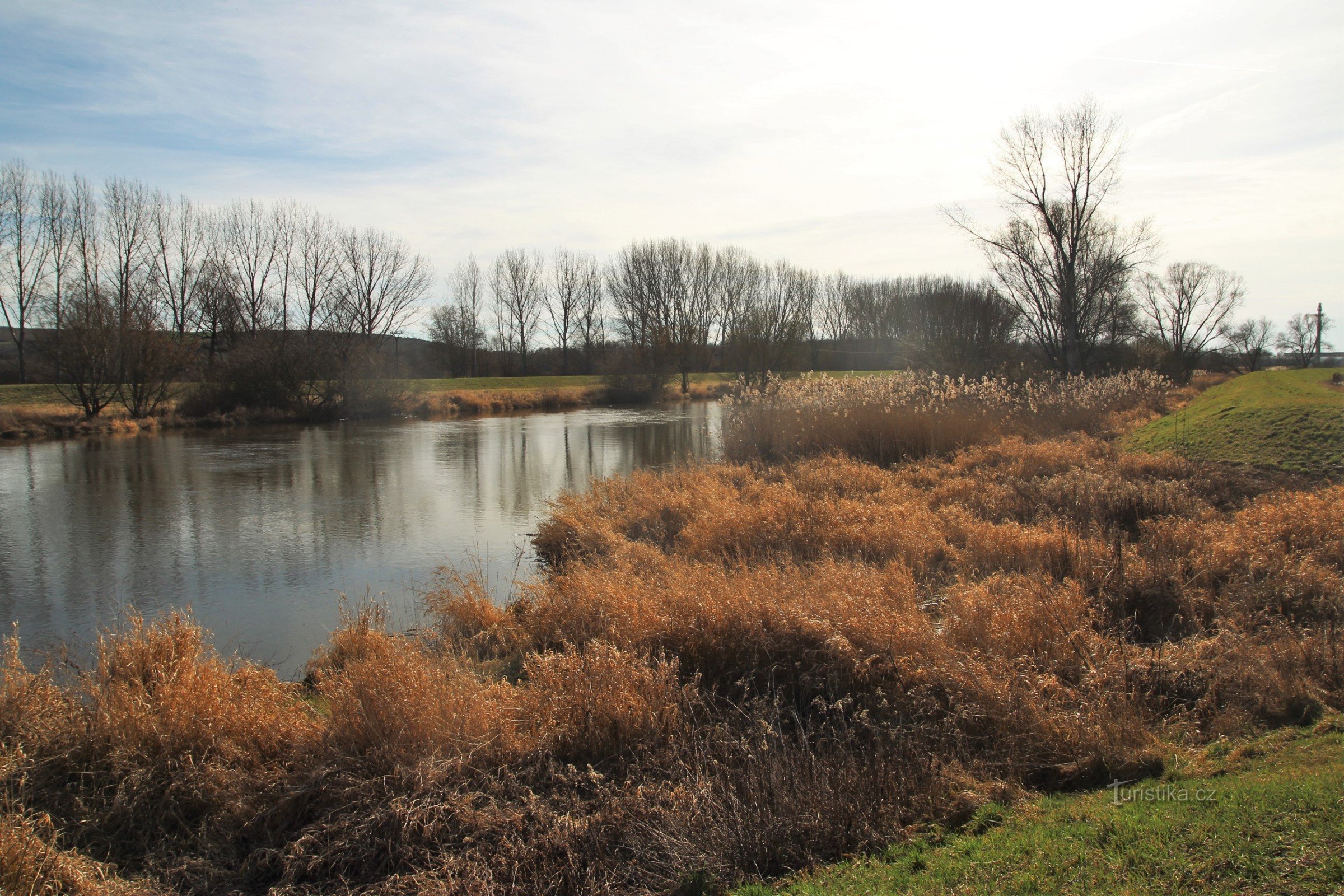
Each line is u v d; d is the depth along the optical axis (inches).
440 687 205.9
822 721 215.2
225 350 1823.3
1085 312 1378.0
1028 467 538.9
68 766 180.2
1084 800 162.2
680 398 1995.6
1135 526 384.8
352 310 1817.2
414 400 1562.5
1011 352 1529.3
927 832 159.0
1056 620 244.4
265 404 1402.6
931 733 197.9
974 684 209.0
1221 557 298.7
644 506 497.4
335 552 470.3
